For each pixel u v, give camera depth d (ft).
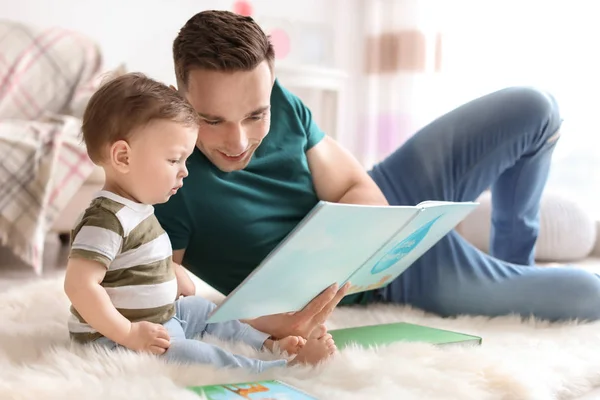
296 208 4.14
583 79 7.82
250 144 3.60
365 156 10.61
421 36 9.65
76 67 8.73
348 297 4.43
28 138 6.55
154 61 10.11
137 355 2.88
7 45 8.50
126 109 2.97
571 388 3.17
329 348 3.11
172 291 3.27
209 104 3.33
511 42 8.59
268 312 3.37
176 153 3.05
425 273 4.42
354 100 11.37
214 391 2.62
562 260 7.16
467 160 4.54
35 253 6.31
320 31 10.50
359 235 3.25
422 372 2.95
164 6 10.10
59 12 9.39
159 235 3.24
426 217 3.58
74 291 2.91
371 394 2.73
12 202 6.31
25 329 3.64
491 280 4.30
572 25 7.92
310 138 4.25
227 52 3.25
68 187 6.63
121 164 3.02
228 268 4.09
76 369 2.77
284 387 2.72
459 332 3.87
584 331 3.96
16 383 2.59
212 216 3.86
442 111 9.45
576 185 7.91
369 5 10.69
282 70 9.09
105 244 2.95
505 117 4.46
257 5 10.55
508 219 4.91
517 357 3.38
